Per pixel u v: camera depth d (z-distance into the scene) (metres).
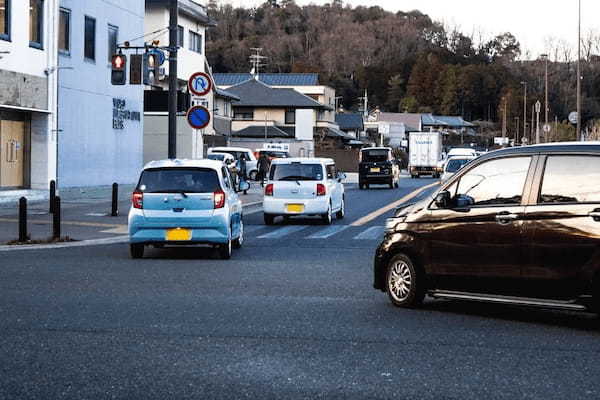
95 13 74.19
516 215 19.67
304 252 35.53
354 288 25.12
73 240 39.22
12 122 61.12
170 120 50.06
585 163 19.00
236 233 35.81
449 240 20.88
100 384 13.83
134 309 21.09
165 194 32.78
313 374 14.59
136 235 32.84
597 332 18.66
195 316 20.17
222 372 14.69
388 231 22.47
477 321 19.95
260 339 17.50
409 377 14.40
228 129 165.12
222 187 33.28
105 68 76.31
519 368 15.07
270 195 50.12
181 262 31.95
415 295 21.50
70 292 23.91
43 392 13.33
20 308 21.12
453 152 100.81
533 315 21.02
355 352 16.34
